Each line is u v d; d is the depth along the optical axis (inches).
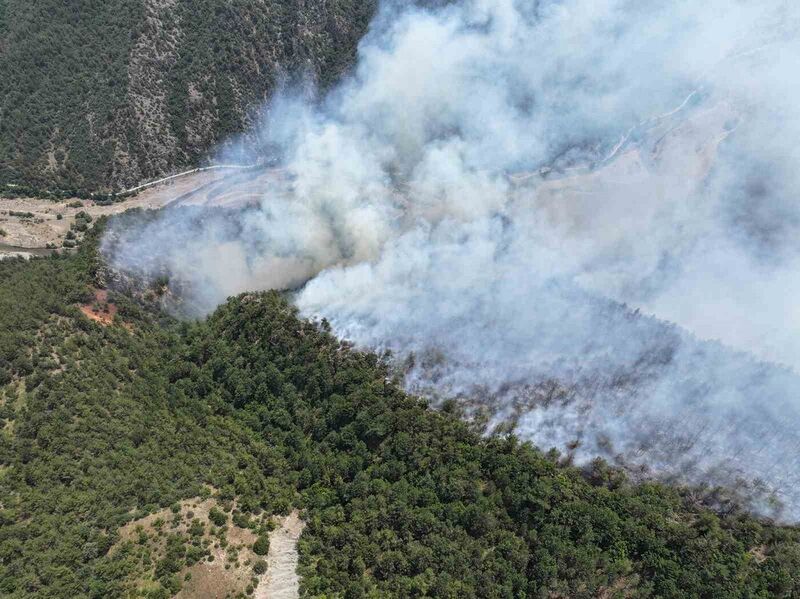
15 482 4175.7
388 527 4170.8
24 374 4854.8
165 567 3730.3
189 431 4970.5
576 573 3774.6
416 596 3782.0
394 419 4758.9
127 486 4269.2
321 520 4259.4
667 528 3885.3
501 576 3853.3
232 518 4160.9
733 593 3580.2
